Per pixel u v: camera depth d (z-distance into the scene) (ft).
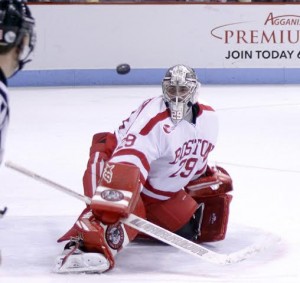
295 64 102.42
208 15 100.94
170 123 29.19
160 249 31.86
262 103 83.66
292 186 44.47
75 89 97.71
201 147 30.86
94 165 30.66
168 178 30.58
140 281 27.30
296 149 56.90
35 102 85.35
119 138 31.17
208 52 101.60
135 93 92.79
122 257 30.53
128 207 26.99
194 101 29.81
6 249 31.65
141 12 100.63
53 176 47.32
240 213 38.27
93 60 101.04
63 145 58.70
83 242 28.45
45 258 30.42
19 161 52.29
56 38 100.07
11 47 17.24
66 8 99.66
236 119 72.33
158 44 101.19
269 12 101.30
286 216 37.73
